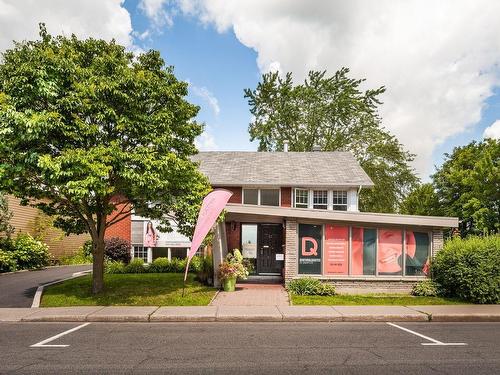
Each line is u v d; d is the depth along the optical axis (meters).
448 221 14.25
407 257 14.82
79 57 12.64
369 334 8.91
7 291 14.36
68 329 9.44
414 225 14.77
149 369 6.33
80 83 11.56
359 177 21.70
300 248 14.78
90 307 11.70
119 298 12.93
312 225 14.85
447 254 13.71
